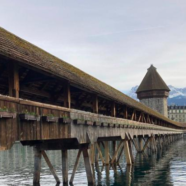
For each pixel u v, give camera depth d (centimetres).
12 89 970
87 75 2152
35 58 1130
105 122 1873
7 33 1300
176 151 4559
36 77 1216
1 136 872
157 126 4531
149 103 9688
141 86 9919
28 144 1493
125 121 2395
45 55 1491
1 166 3167
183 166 2819
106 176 2295
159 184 1980
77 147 1631
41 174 2436
